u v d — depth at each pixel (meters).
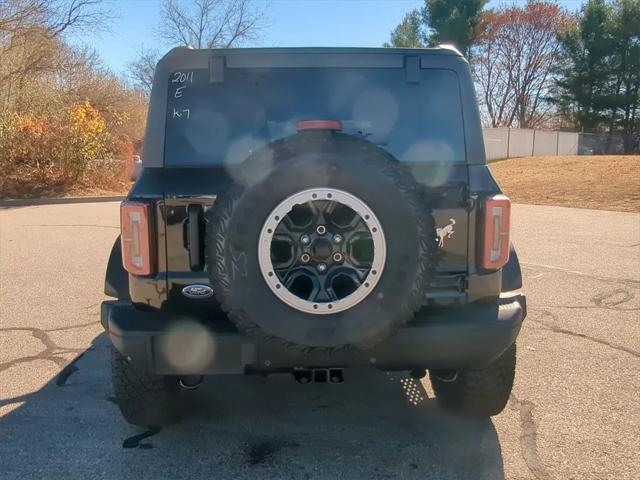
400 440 3.45
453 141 3.23
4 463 3.19
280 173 2.60
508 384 3.42
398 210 2.63
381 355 2.87
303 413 3.81
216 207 2.68
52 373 4.43
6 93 21.78
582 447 3.33
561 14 55.81
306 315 2.65
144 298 2.97
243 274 2.63
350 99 3.29
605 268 7.85
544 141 41.66
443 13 51.59
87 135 18.48
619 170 20.19
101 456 3.27
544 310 5.95
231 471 3.12
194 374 2.93
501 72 58.38
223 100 3.23
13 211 14.73
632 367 4.47
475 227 3.03
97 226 12.02
